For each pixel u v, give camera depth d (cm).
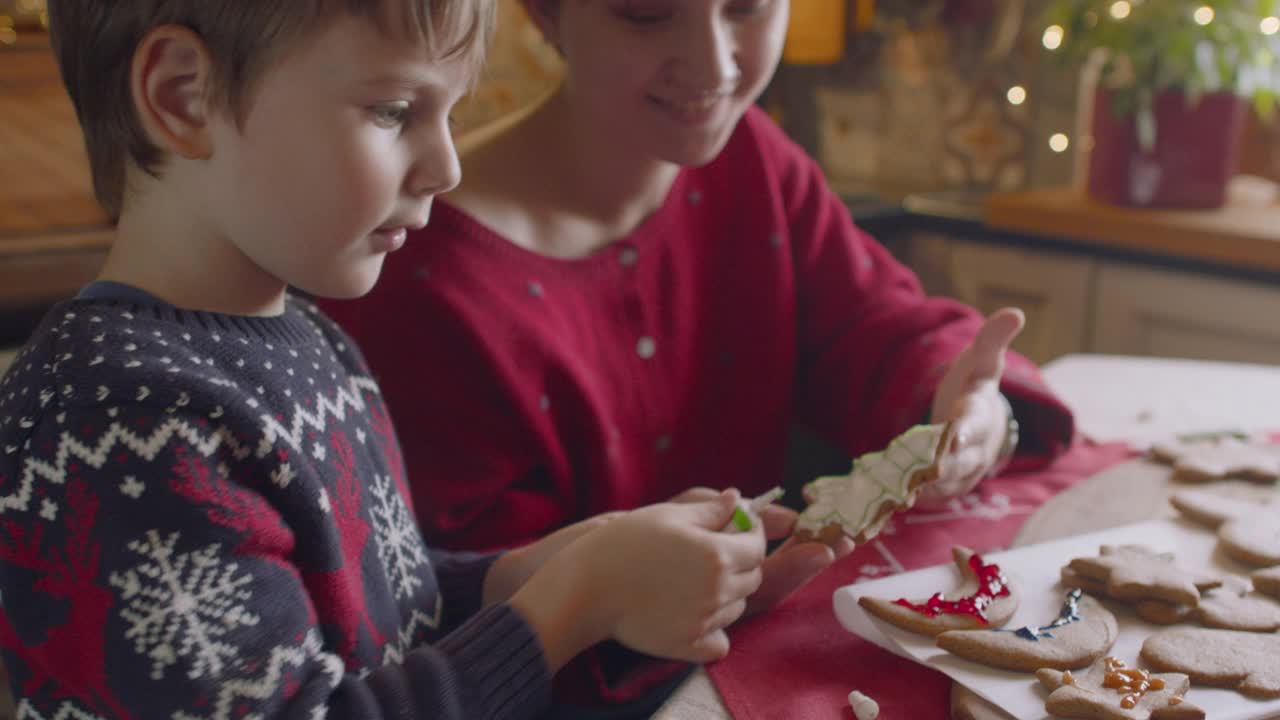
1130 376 133
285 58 61
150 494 60
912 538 95
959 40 254
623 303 118
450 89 67
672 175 121
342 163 64
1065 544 88
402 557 84
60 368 62
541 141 116
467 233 109
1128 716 65
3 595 62
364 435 81
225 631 61
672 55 97
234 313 71
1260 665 70
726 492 84
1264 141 234
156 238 69
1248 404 123
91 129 68
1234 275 192
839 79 277
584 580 78
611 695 86
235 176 64
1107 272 208
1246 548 84
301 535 69
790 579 84
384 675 70
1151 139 205
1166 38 198
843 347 126
